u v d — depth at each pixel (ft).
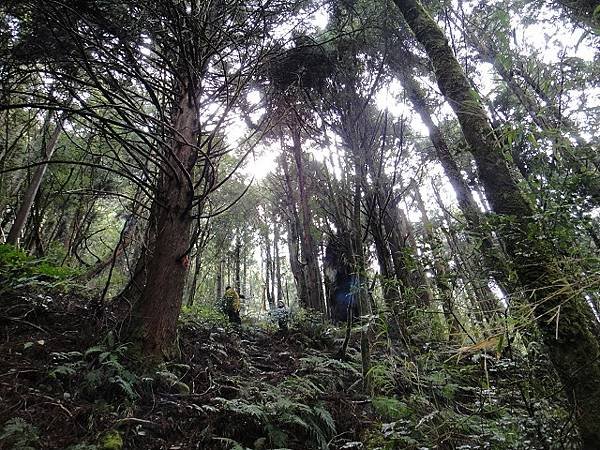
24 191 29.55
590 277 5.68
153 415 9.64
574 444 6.31
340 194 17.43
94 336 11.71
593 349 6.07
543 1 15.60
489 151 8.50
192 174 14.47
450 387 10.14
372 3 19.07
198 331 17.33
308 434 10.98
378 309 11.39
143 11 12.93
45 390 9.07
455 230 8.75
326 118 18.51
